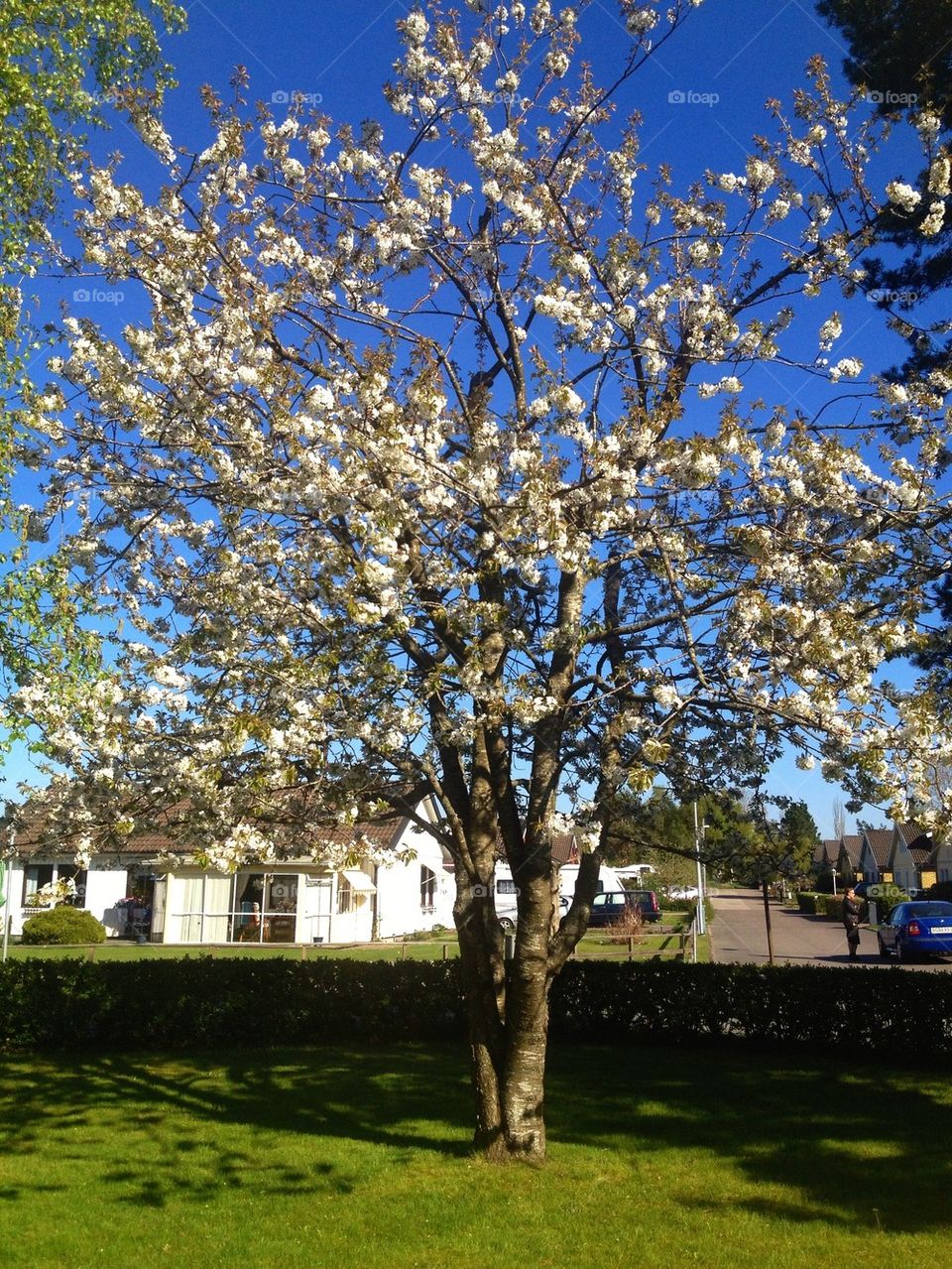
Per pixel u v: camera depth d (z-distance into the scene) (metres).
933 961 21.55
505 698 6.16
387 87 7.81
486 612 5.95
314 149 8.03
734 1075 10.05
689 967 11.86
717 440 6.08
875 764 5.29
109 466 7.20
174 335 6.85
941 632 6.75
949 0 9.11
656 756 5.57
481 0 7.91
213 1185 6.52
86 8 9.95
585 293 7.50
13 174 9.39
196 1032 11.82
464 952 7.05
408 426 6.35
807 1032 11.27
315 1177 6.62
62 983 11.88
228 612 6.69
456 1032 12.20
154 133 7.38
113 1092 9.41
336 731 6.29
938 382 7.39
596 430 7.39
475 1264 5.20
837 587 6.46
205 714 6.87
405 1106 8.55
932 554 6.94
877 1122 8.00
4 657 8.95
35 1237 5.62
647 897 36.81
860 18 9.85
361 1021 12.16
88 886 31.67
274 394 6.45
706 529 7.00
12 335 9.12
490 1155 6.88
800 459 6.60
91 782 6.88
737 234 7.97
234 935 28.28
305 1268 5.17
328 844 6.49
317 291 7.80
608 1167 6.76
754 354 7.30
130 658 7.24
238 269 7.37
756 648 6.28
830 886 63.06
